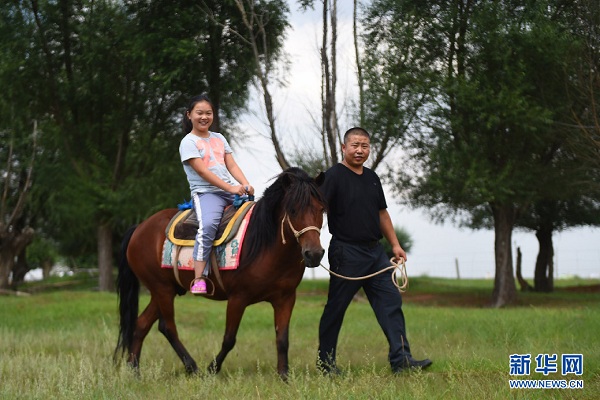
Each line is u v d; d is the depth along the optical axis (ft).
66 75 78.43
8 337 34.73
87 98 79.15
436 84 64.18
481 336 30.99
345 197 21.80
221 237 21.61
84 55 77.05
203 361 23.99
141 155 81.20
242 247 21.35
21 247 84.48
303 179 20.10
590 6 60.75
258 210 21.36
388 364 23.88
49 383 19.81
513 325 33.71
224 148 22.82
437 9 68.39
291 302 21.76
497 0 64.13
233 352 28.60
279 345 21.36
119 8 77.46
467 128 66.69
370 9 67.87
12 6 75.51
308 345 31.17
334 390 17.01
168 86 74.38
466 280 125.49
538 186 67.26
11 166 82.69
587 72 61.05
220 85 79.61
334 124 66.90
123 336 24.62
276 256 20.84
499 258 71.20
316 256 19.12
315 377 20.70
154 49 75.25
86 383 19.36
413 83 65.87
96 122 81.56
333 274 21.89
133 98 80.48
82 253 104.99
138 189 76.84
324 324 22.31
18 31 75.41
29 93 77.30
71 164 80.07
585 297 77.46
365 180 22.18
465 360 21.66
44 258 135.74
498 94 62.28
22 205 81.61
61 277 120.98
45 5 74.54
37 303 56.75
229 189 21.53
